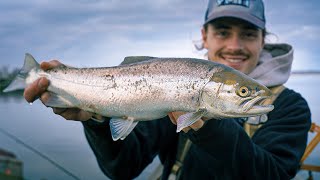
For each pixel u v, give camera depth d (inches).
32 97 19.5
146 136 25.8
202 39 30.7
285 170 21.5
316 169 27.8
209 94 17.6
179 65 18.2
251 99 17.5
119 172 24.5
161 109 18.2
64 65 19.7
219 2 26.7
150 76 18.3
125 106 18.6
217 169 19.5
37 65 19.7
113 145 23.1
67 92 19.3
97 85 18.9
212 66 17.9
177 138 26.4
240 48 26.5
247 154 19.4
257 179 20.0
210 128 18.1
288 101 24.8
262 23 26.9
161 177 26.2
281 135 22.9
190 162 24.0
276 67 26.3
